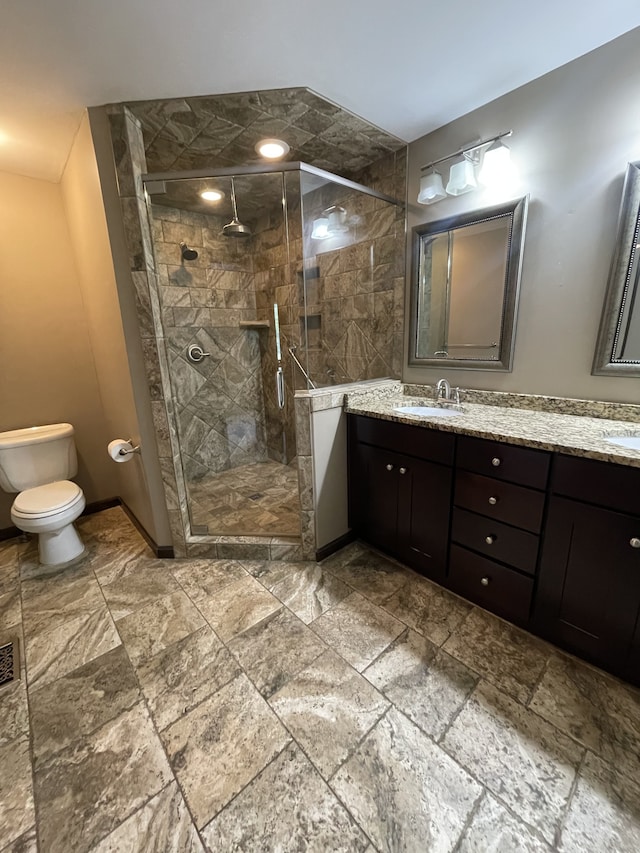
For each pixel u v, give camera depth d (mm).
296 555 2125
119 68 1410
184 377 2619
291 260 2352
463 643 1521
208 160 2195
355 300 2359
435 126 1928
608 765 1081
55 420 2639
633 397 1546
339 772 1078
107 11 1139
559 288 1668
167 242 2377
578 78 1479
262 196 2201
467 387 2094
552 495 1368
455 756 1112
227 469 2934
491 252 1853
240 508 2533
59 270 2521
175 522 2145
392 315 2375
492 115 1739
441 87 1617
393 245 2279
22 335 2451
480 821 961
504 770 1074
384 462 1975
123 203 1719
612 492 1221
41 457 2383
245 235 2707
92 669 1447
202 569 2082
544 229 1671
